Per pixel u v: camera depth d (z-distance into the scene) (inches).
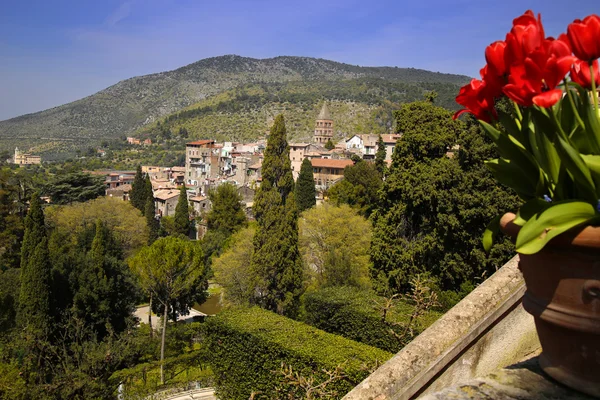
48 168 5979.3
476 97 71.6
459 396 70.6
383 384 105.2
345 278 1109.1
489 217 714.2
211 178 4092.0
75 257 1170.6
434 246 788.0
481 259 722.2
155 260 1100.5
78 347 878.4
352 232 1250.6
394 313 578.9
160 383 879.1
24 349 858.1
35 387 725.3
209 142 4658.0
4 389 690.8
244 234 1352.1
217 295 1844.2
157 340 1127.6
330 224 1250.6
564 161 62.3
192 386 871.1
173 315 1320.1
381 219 877.8
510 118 72.3
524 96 60.9
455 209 764.0
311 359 523.5
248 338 604.1
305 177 2251.5
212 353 661.9
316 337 585.9
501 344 132.3
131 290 1249.4
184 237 2359.7
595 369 65.6
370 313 625.9
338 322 666.8
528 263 69.1
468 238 749.9
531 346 143.6
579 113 70.7
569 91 68.5
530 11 64.6
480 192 733.9
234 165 4239.7
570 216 59.6
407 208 855.7
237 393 621.3
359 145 4547.2
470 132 772.0
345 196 2057.1
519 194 75.7
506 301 131.1
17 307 1060.5
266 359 577.6
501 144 71.5
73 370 809.5
